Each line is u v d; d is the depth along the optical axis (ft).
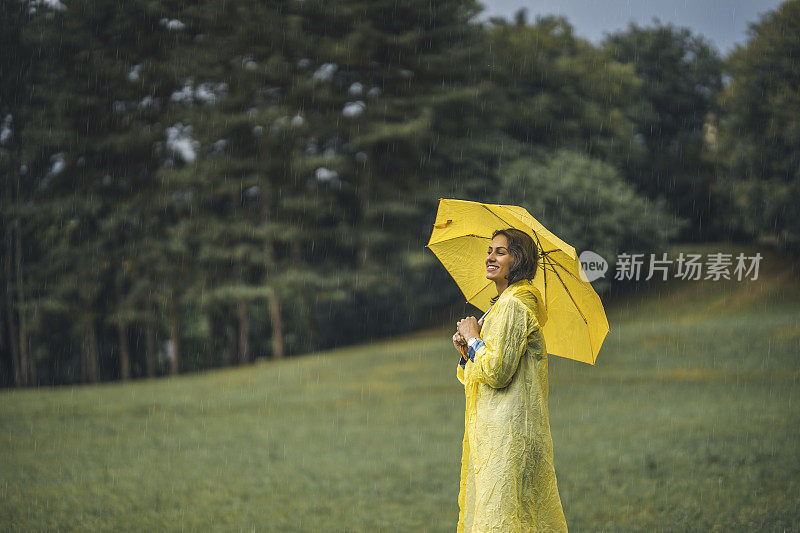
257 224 121.19
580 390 52.80
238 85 115.14
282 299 127.54
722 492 21.31
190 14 114.11
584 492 23.20
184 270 121.80
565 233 98.43
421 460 32.19
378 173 122.72
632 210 104.01
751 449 27.45
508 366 10.13
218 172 115.03
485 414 10.40
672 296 100.27
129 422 50.80
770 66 96.37
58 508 24.20
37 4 121.39
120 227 122.42
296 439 40.96
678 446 29.68
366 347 103.19
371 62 119.03
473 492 10.44
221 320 135.54
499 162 120.06
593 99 140.97
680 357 61.11
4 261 126.31
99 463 34.50
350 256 126.82
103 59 116.16
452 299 128.06
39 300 119.34
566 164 107.34
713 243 130.93
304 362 85.40
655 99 166.20
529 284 10.64
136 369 134.82
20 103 119.65
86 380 130.62
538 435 10.27
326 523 21.48
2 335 127.24
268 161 115.55
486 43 129.59
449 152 118.21
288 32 112.98
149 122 121.29
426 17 117.70
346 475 29.45
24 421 52.37
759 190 96.43
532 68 133.18
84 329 121.70
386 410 51.16
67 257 120.06
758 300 89.15
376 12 116.67
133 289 121.60
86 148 117.50
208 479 29.53
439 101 115.44
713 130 161.58
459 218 11.78
